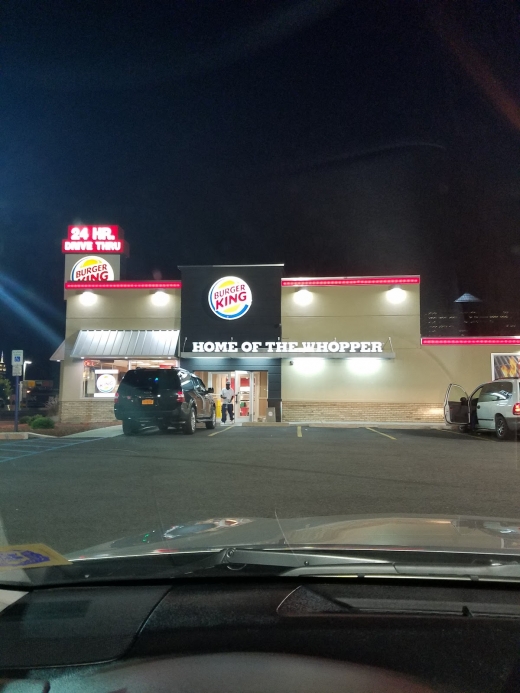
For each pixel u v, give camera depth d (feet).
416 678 6.72
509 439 59.57
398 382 89.92
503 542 12.26
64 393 92.73
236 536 13.55
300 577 10.37
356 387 90.38
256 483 32.60
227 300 92.94
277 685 6.59
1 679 7.13
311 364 91.04
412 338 90.53
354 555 11.23
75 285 94.68
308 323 91.86
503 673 6.85
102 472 36.24
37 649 7.90
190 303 93.61
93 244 102.99
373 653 7.27
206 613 8.96
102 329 93.86
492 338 89.56
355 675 6.75
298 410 90.43
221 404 91.81
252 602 9.46
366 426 81.61
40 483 32.50
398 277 91.09
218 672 6.89
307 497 28.78
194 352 90.63
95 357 90.33
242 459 42.11
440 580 10.00
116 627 8.60
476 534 13.14
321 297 92.12
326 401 90.38
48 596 10.23
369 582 10.21
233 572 10.49
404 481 33.47
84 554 12.82
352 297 91.81
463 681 6.67
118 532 22.15
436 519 15.47
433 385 89.51
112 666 7.30
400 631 7.97
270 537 13.21
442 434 67.21
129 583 10.69
